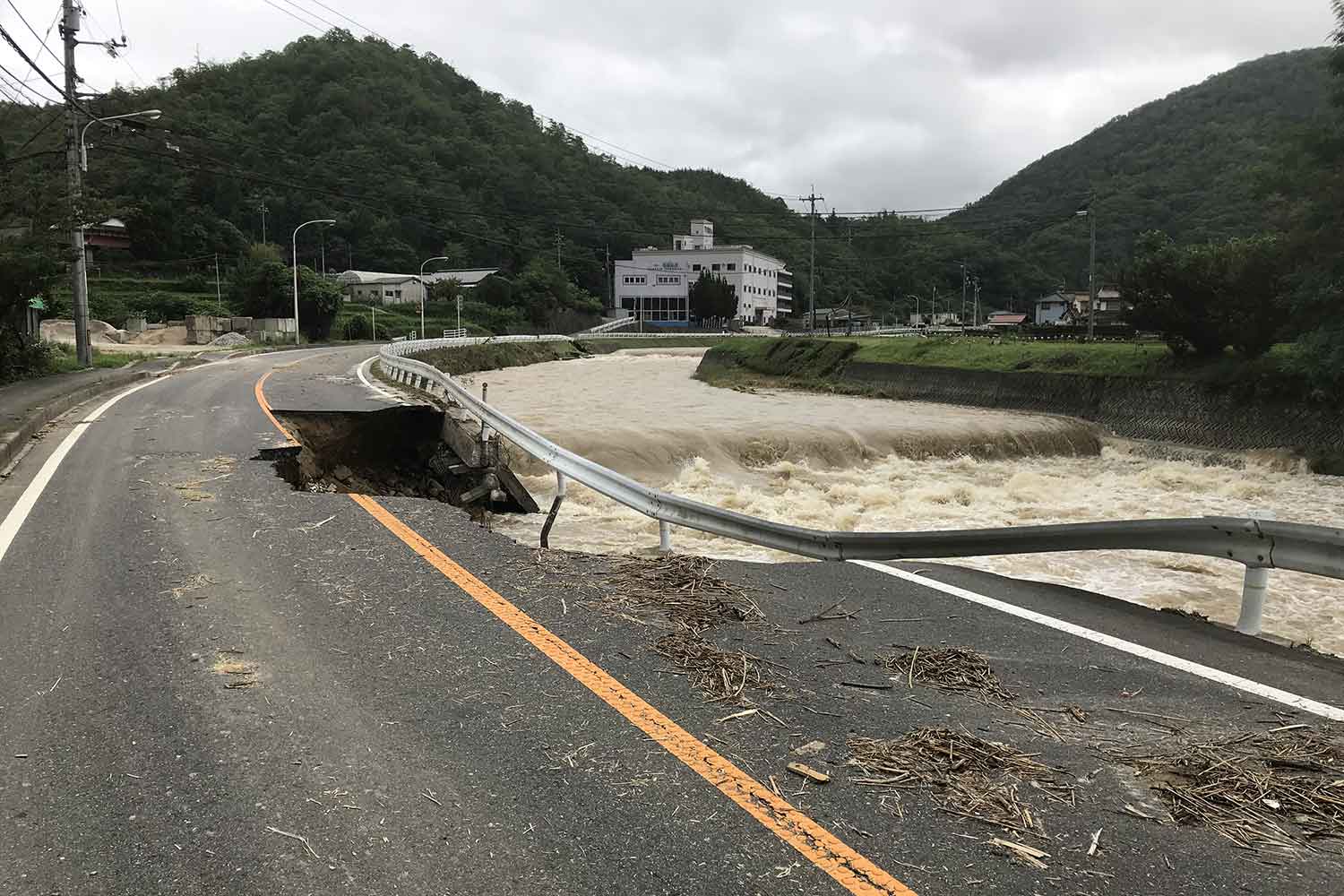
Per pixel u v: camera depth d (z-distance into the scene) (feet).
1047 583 21.81
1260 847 10.28
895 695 14.49
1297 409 70.54
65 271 65.51
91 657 15.33
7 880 9.36
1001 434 73.36
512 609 18.13
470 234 321.32
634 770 11.78
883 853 9.98
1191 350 83.87
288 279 197.98
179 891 9.23
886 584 21.08
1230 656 16.57
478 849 9.97
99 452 36.17
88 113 78.54
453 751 12.23
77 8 75.51
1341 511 51.52
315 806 10.83
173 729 12.75
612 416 81.20
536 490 42.75
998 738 13.00
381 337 220.02
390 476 47.32
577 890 9.26
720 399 108.58
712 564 22.52
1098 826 10.66
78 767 11.68
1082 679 15.35
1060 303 312.71
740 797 11.12
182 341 177.17
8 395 52.39
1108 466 69.77
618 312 351.05
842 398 114.11
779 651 16.37
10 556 21.25
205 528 24.45
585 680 14.66
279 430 42.27
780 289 400.26
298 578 20.04
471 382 130.00
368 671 14.92
